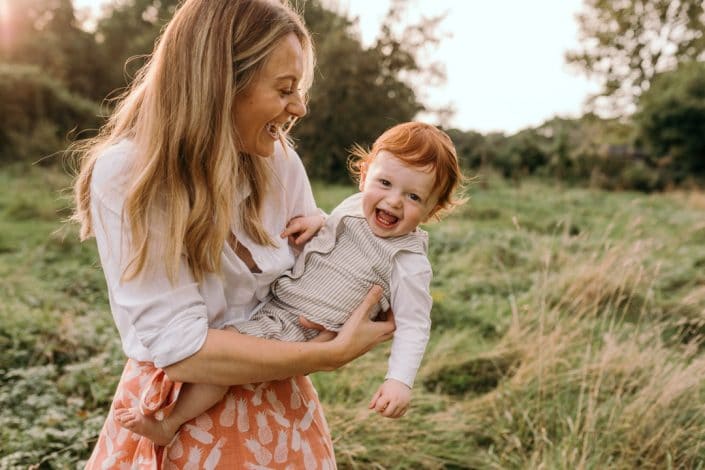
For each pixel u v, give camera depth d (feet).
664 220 37.76
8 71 54.90
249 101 4.72
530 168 71.10
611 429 10.69
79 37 91.40
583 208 44.50
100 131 5.40
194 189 4.61
